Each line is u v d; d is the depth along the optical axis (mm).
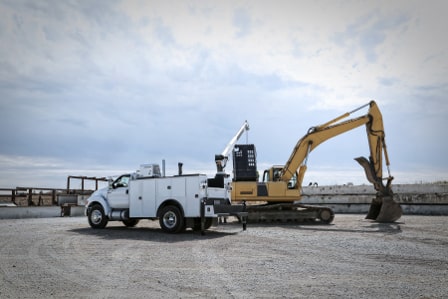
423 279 6336
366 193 30469
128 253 9000
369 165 18656
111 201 15023
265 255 8711
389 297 5258
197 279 6344
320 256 8562
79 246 10133
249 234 13242
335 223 18219
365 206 29047
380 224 17109
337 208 30234
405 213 26531
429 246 10070
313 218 18688
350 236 12406
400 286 5863
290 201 19641
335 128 19797
